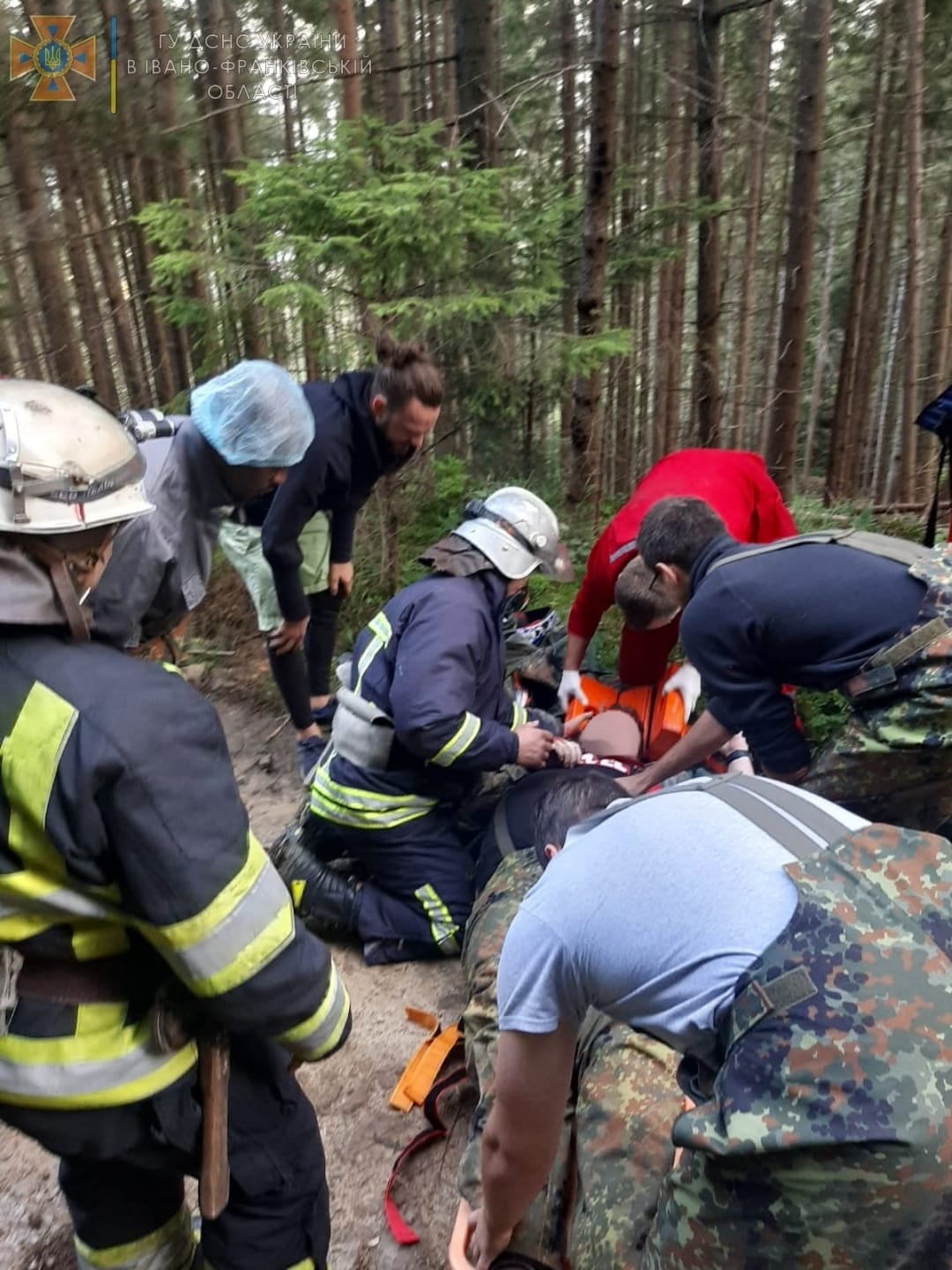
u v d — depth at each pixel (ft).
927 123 39.09
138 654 7.97
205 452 7.52
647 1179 5.18
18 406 3.51
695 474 10.42
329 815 8.86
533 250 15.53
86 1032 3.91
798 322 26.05
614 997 3.69
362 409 10.24
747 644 7.18
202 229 15.15
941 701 6.66
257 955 3.77
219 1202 4.25
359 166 13.67
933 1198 3.03
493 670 9.00
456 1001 8.43
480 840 9.30
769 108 36.55
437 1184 6.63
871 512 24.61
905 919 3.36
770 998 3.26
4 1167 6.66
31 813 3.47
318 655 12.55
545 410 19.29
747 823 3.72
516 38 37.83
